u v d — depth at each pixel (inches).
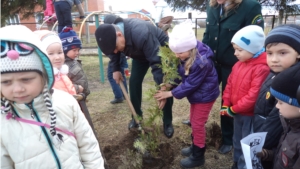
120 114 148.2
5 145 44.1
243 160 81.2
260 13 87.7
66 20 162.7
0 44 37.7
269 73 71.2
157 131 96.5
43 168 46.4
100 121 139.7
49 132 46.4
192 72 80.9
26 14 304.7
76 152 50.7
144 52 93.0
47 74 43.8
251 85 76.5
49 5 200.2
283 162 51.5
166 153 99.4
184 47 77.4
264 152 60.7
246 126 80.9
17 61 38.6
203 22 355.3
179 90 83.6
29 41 39.1
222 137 106.3
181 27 78.5
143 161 94.7
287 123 52.0
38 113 45.8
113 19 96.0
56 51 70.7
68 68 79.0
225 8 89.4
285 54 59.2
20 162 45.1
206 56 82.8
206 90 84.5
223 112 86.4
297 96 42.1
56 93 50.2
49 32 72.1
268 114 65.2
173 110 149.3
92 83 224.4
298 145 47.7
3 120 43.8
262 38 74.9
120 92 166.7
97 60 337.7
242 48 75.5
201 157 93.2
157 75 93.7
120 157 100.0
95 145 55.3
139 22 93.5
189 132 119.9
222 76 99.5
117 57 107.9
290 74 47.2
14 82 40.1
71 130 50.2
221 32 93.4
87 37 520.7
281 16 248.7
